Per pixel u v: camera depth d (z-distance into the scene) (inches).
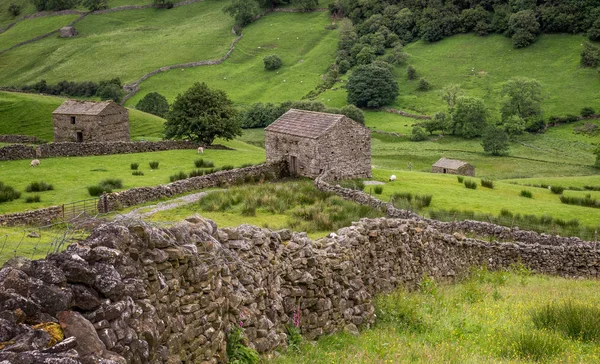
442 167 3361.2
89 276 271.4
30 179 1946.4
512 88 5674.2
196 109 3061.0
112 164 2325.3
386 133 5393.7
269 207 1551.4
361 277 600.4
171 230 350.9
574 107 5812.0
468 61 7150.6
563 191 2299.5
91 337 250.4
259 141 5128.0
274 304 443.2
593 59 6565.0
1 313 229.3
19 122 3882.9
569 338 509.7
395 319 573.3
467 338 508.4
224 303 379.9
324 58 7770.7
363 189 2016.5
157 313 313.0
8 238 636.1
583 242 1205.7
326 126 2258.9
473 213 1658.5
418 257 757.9
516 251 1060.5
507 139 4739.2
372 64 6619.1
